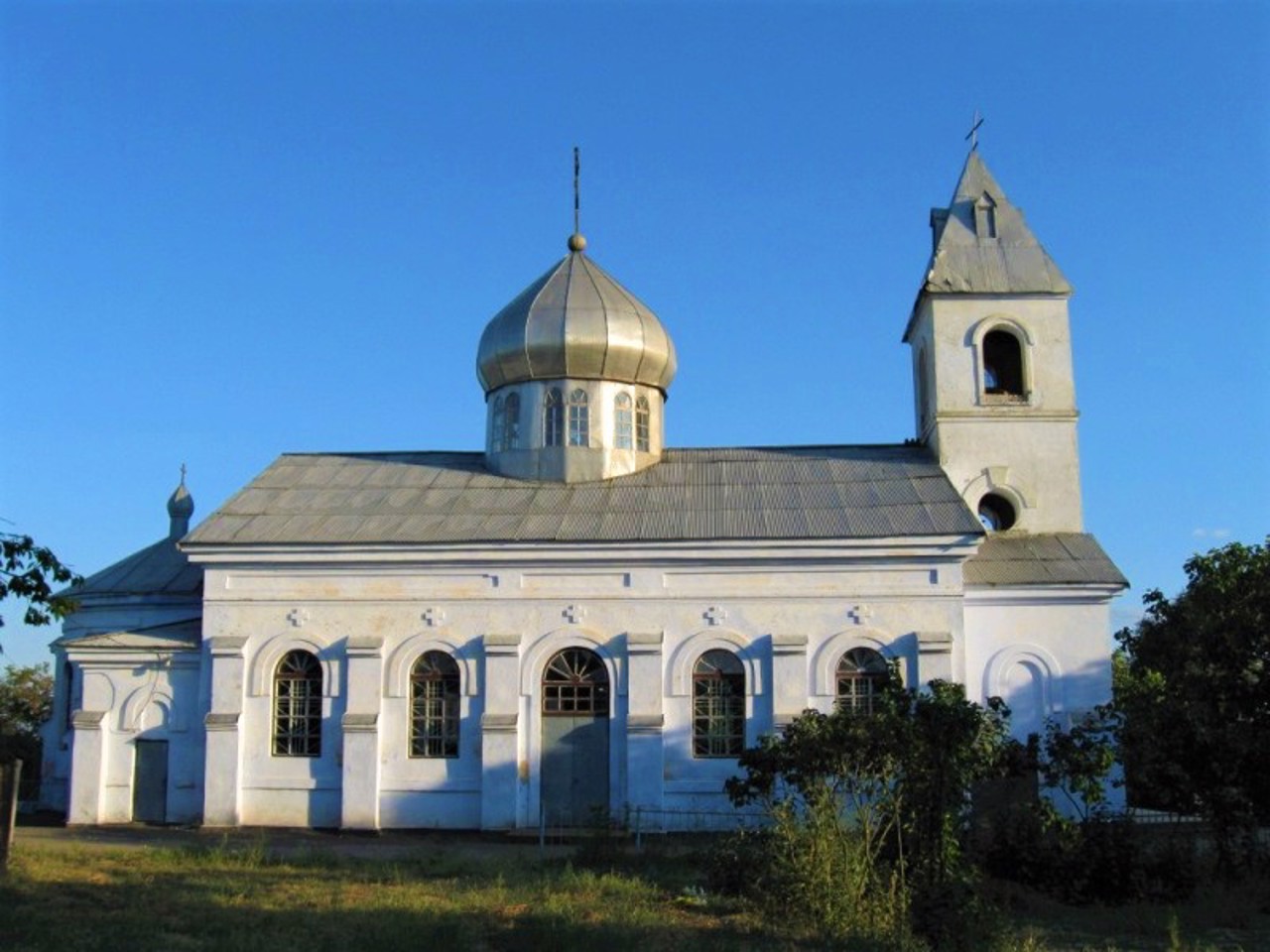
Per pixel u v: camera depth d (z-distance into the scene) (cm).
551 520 3531
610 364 3878
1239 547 3212
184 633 3628
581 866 2603
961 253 4031
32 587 1966
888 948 1811
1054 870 2356
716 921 2025
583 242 4109
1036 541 3772
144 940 1739
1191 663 2833
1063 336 3947
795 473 3812
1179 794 2520
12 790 2309
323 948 1705
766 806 2394
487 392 4050
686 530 3428
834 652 3344
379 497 3738
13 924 1805
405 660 3425
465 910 2038
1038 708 3462
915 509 3503
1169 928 1948
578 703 3388
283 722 3450
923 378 4169
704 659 3388
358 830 3319
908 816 2098
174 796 3459
